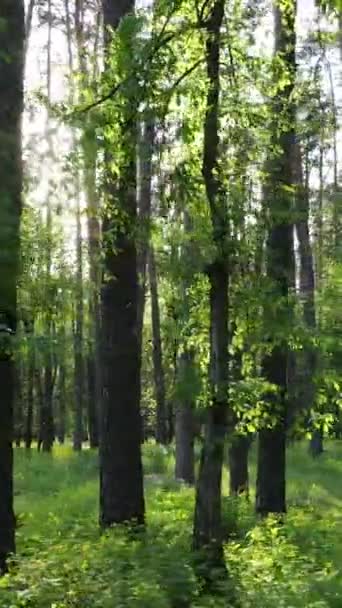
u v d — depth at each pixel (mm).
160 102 7832
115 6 10914
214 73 8039
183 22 7953
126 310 11289
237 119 8312
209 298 8375
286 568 7992
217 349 8047
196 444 26797
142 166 8852
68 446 39906
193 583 7023
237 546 9102
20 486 20375
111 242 10281
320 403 9656
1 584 6828
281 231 9945
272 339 8531
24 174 7691
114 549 8078
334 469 22891
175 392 7988
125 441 11234
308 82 9516
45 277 8992
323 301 9570
